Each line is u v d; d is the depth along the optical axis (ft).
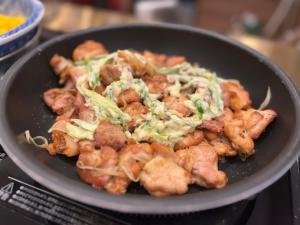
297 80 1.33
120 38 1.24
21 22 1.19
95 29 1.20
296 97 0.91
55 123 0.94
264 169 0.72
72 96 1.03
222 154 0.93
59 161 0.88
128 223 0.75
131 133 0.95
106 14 1.65
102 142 0.86
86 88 1.04
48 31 1.34
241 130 0.93
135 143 0.89
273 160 0.75
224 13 3.07
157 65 1.18
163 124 0.95
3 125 0.77
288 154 0.75
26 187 0.80
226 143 0.96
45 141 0.92
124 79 1.02
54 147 0.88
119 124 0.95
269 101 1.03
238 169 0.91
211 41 1.20
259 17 3.00
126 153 0.82
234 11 3.02
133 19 1.63
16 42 1.07
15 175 0.83
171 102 1.01
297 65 1.42
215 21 3.13
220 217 0.77
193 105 1.01
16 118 0.88
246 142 0.91
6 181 0.82
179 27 1.22
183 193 0.77
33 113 0.99
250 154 0.92
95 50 1.16
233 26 2.94
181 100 1.02
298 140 0.78
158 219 0.76
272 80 1.03
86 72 1.09
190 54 1.24
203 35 1.20
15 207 0.77
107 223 0.74
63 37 1.15
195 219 0.76
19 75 0.96
